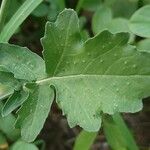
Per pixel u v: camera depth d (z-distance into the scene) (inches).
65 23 7.0
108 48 6.9
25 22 12.4
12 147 10.5
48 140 13.4
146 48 10.4
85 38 11.1
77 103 7.3
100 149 13.2
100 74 7.1
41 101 7.4
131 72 6.9
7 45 7.7
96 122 7.1
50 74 7.4
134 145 10.7
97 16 11.0
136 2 11.5
